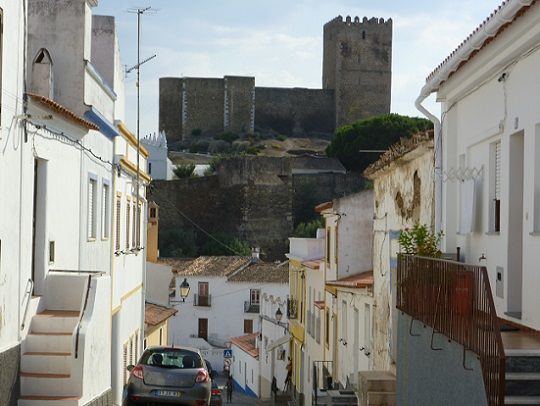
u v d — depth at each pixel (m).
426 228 19.64
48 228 18.36
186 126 154.25
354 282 29.94
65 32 22.53
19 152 16.06
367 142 116.44
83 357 16.62
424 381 16.09
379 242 26.94
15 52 15.73
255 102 155.75
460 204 19.09
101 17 27.97
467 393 12.91
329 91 156.75
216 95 154.38
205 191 109.56
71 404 16.22
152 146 112.19
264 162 109.38
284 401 48.41
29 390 16.52
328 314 37.03
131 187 31.27
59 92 22.44
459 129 19.27
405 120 117.19
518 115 15.19
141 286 35.31
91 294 17.97
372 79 154.75
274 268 76.94
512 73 15.50
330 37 156.88
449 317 14.14
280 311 52.94
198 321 75.94
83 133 21.34
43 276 18.20
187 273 76.31
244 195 108.62
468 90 18.17
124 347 29.48
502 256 16.03
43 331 17.34
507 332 14.80
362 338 29.31
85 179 21.95
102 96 25.23
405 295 18.09
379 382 22.12
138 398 21.70
